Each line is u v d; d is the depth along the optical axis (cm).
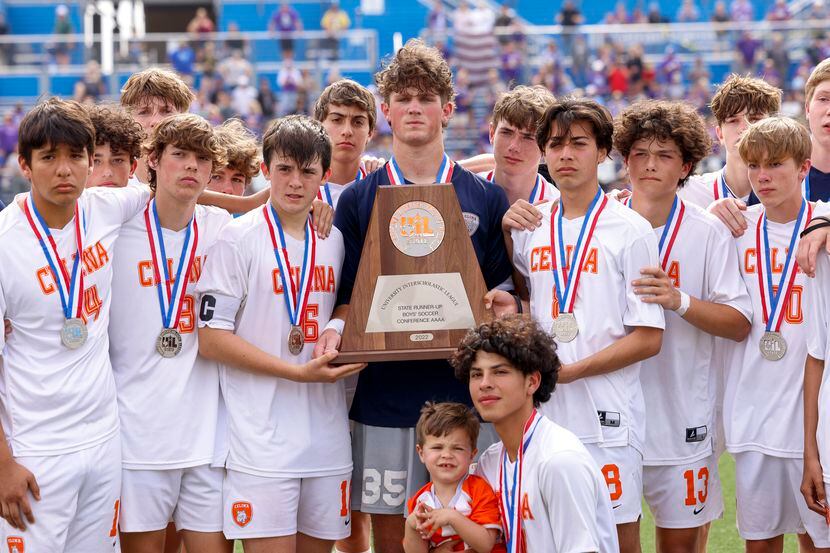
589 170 416
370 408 436
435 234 421
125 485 414
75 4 2691
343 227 445
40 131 382
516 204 437
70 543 401
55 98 402
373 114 534
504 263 445
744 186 506
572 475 352
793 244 440
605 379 414
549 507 357
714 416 454
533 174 506
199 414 423
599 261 416
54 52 2067
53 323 396
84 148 390
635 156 434
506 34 1977
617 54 1984
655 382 438
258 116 1952
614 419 411
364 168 564
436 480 385
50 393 393
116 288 420
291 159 410
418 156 440
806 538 461
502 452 382
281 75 2005
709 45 1988
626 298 414
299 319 422
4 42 2062
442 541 381
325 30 2502
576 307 418
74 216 405
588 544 349
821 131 488
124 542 425
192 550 427
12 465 387
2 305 389
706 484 444
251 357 412
